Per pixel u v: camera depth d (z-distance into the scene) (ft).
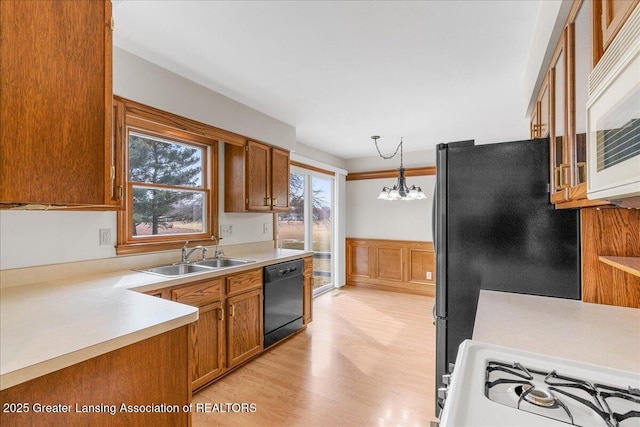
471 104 9.49
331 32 5.86
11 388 2.97
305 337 10.27
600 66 2.53
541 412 2.27
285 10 5.23
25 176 2.90
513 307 4.54
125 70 6.42
